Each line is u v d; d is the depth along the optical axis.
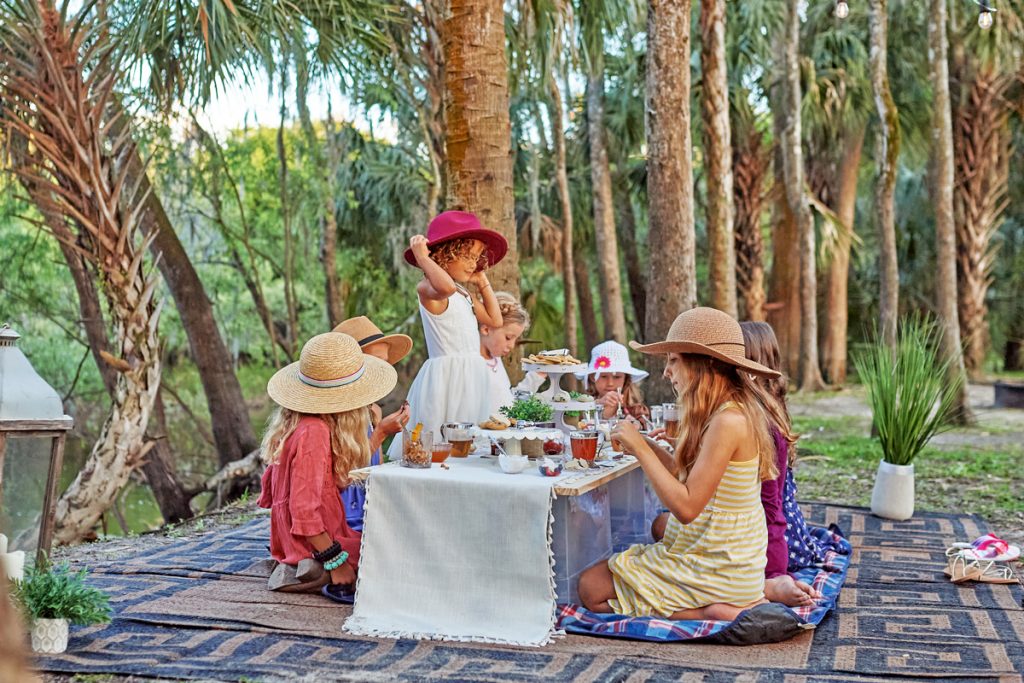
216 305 14.70
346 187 14.34
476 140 6.16
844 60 16.53
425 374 4.79
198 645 3.53
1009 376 19.47
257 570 4.64
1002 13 12.43
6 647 0.72
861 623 3.88
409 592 3.78
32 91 6.33
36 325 12.88
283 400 4.22
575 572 3.96
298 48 8.46
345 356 4.27
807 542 4.73
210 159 12.00
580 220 16.86
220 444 9.86
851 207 18.67
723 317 3.79
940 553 5.14
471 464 4.09
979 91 15.48
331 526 4.22
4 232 12.08
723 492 3.71
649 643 3.59
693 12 14.89
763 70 16.81
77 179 6.57
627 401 5.28
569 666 3.31
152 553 5.07
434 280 4.57
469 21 6.16
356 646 3.53
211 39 7.52
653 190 8.03
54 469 3.75
